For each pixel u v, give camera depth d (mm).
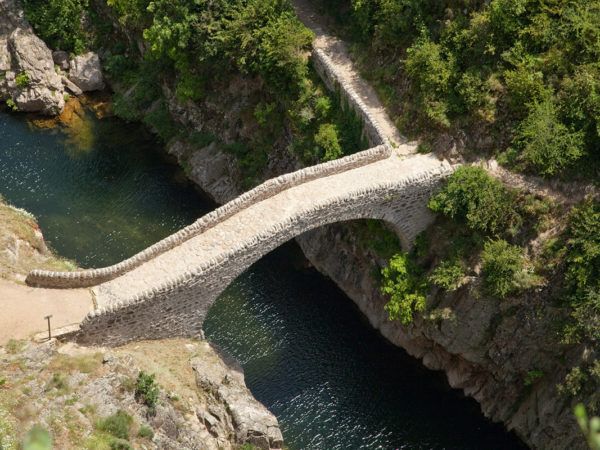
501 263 40094
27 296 39125
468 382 44594
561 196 40250
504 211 41125
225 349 45250
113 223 51812
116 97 61812
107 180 55438
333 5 52875
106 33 64125
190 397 38281
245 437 37812
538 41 41594
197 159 56406
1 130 58938
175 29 52938
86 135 59250
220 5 52219
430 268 44219
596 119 38969
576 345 39312
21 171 55281
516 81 41094
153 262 39906
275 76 50719
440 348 45031
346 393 43844
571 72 40812
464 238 42750
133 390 35688
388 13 46625
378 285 46781
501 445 42250
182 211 53656
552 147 39812
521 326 40969
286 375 44281
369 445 41438
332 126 48219
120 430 33156
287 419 42188
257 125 54000
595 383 37906
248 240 39344
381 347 46562
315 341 46375
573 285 39031
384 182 41969
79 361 35719
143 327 39219
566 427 39500
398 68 46844
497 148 42562
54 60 62625
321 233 50062
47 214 51781
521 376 42344
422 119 44719
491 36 42531
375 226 46281
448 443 42062
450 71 43625
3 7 61781
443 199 42531
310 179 42562
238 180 54844
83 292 39438
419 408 43562
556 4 41562
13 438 29797
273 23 50281
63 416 32625
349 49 50500
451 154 43562
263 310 47781
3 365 34250
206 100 56688
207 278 39000
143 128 60250
